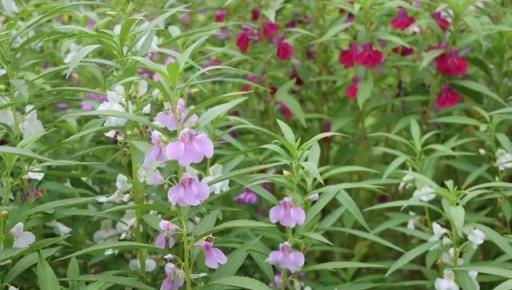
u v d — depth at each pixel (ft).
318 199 3.56
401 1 4.56
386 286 3.94
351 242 4.77
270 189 4.49
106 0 4.72
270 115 4.98
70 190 3.74
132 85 3.57
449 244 3.70
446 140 4.77
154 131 3.23
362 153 4.91
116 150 4.26
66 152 4.15
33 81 3.77
